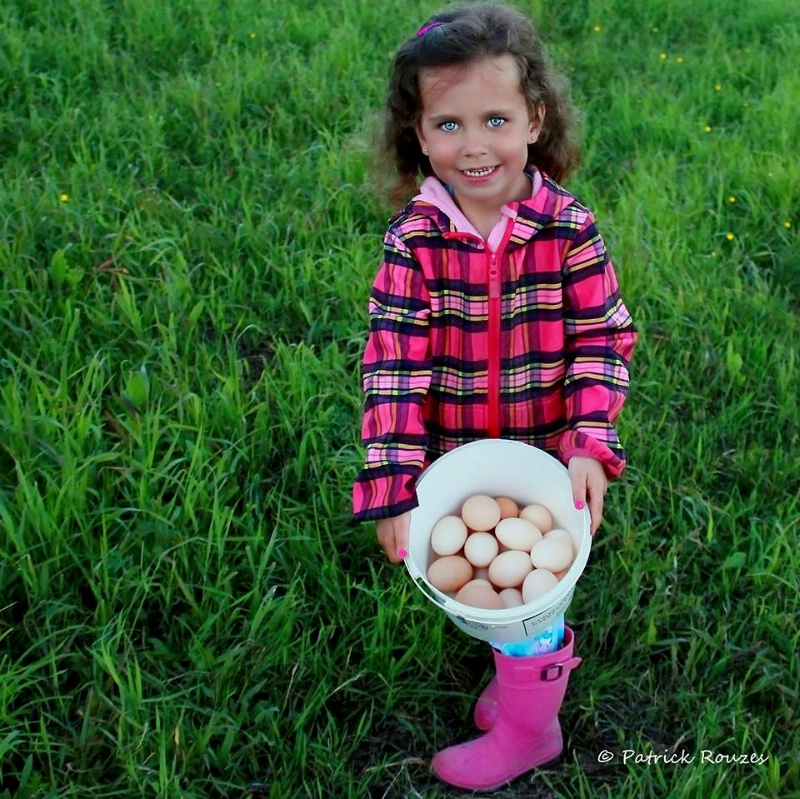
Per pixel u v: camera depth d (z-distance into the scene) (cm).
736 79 485
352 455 274
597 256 192
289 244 358
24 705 208
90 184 361
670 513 267
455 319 194
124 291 304
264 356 321
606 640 246
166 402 280
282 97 440
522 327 195
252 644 223
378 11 524
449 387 201
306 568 248
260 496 264
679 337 322
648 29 541
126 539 238
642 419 297
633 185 396
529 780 223
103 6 495
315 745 217
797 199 388
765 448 289
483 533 204
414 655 235
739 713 223
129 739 206
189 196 381
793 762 211
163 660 226
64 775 204
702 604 251
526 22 187
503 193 188
